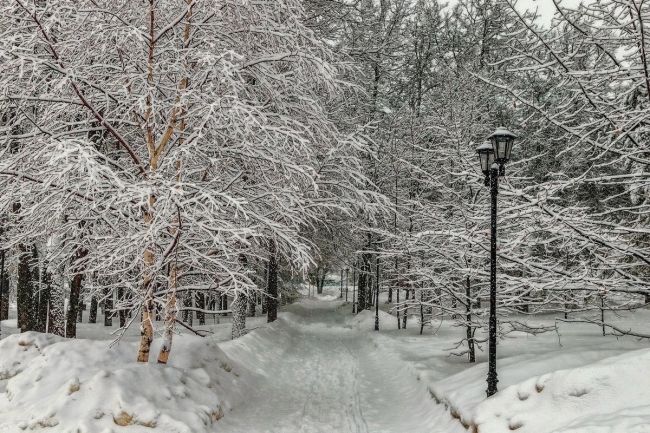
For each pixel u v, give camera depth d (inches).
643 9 253.8
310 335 788.0
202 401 273.7
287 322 855.1
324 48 299.7
